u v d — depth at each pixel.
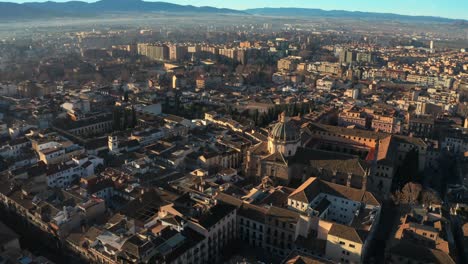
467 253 196.75
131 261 164.00
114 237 179.50
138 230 187.00
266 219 199.25
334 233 183.50
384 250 198.50
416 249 184.38
